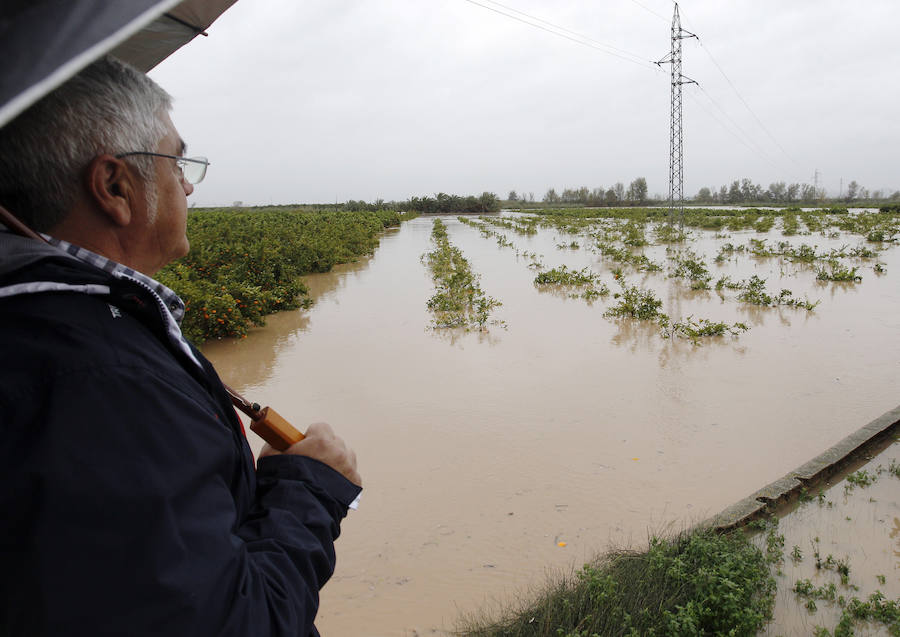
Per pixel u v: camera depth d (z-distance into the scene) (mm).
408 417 5488
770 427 5109
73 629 684
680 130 32094
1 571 686
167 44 1356
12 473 690
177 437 800
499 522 3732
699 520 3668
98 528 697
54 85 567
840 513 3713
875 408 5477
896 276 13008
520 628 2625
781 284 12508
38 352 750
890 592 2977
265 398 6078
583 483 4199
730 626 2631
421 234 33312
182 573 730
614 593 2740
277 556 914
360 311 10461
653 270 14984
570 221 37688
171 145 1027
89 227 927
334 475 1118
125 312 890
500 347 7891
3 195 869
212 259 12203
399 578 3213
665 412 5492
